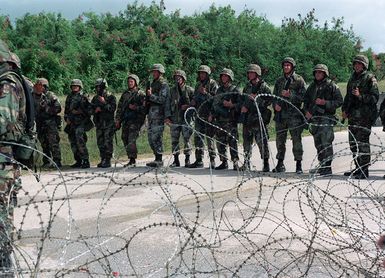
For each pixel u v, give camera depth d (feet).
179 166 35.29
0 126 12.67
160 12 99.04
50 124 36.73
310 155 41.11
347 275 12.21
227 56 96.07
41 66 74.84
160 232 18.90
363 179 28.66
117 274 12.27
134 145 35.22
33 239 17.58
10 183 12.55
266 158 31.01
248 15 111.24
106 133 36.37
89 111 36.63
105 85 36.42
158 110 34.63
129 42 87.25
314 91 29.84
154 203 23.81
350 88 29.07
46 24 83.30
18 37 79.15
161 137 35.06
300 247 16.74
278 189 26.07
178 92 34.22
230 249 16.67
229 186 27.50
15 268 11.13
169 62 89.45
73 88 36.86
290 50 102.63
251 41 97.86
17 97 13.05
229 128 32.71
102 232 19.07
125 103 35.24
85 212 22.27
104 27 91.35
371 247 14.32
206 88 33.40
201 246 11.98
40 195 25.72
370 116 28.63
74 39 81.71
